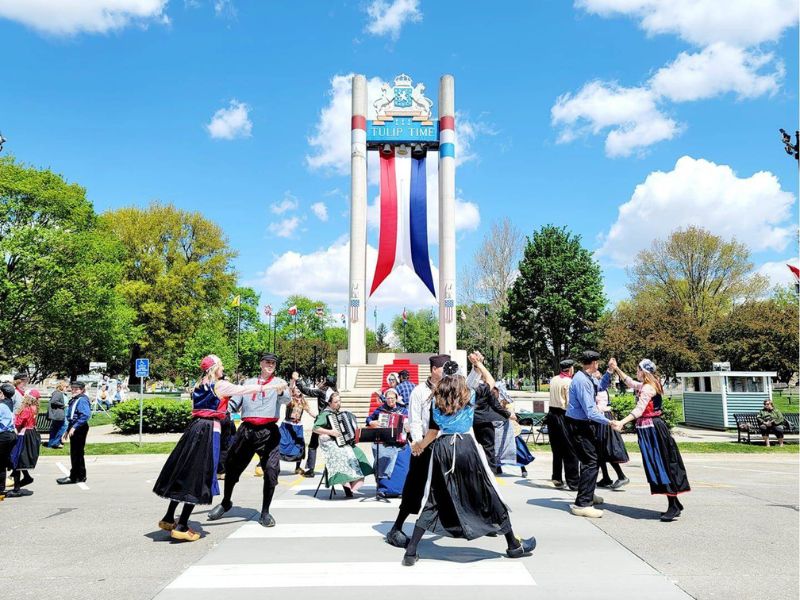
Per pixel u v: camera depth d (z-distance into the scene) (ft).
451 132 112.47
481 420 31.01
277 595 14.08
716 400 73.61
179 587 14.73
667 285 155.84
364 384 101.91
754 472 39.83
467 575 15.66
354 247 107.86
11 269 85.05
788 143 32.63
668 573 15.89
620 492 30.22
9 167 92.22
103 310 95.25
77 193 107.55
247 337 235.61
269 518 21.75
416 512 18.66
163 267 154.92
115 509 26.05
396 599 13.78
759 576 15.65
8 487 33.60
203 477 19.38
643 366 23.79
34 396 31.99
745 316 124.98
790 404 120.26
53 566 16.75
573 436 24.38
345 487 28.45
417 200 115.03
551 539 19.72
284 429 37.73
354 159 109.29
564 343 152.46
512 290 154.61
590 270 152.76
